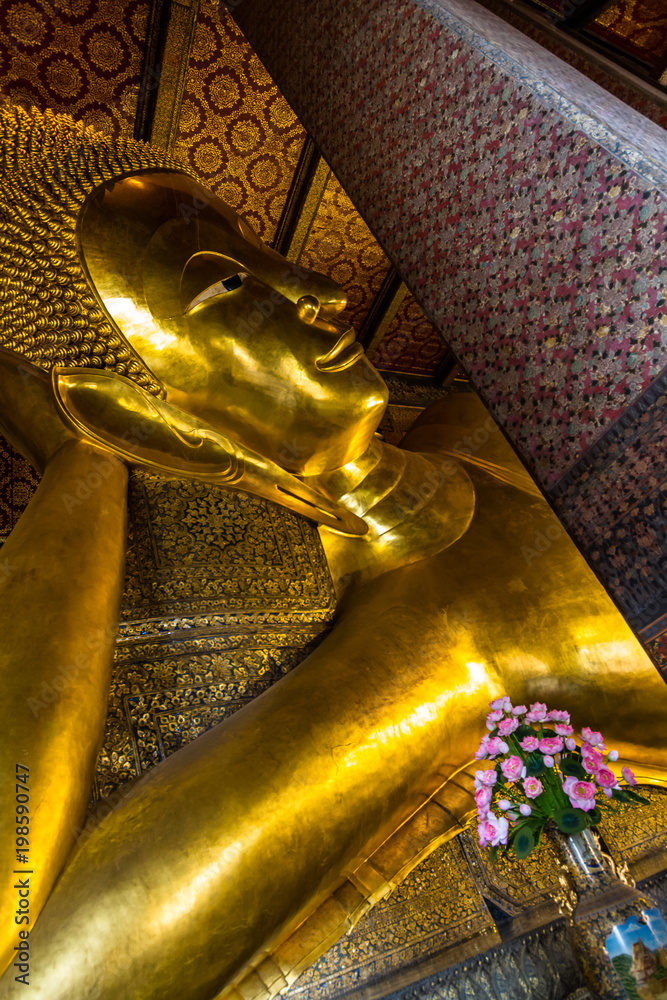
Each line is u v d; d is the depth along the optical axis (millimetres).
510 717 2100
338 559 2924
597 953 1904
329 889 1842
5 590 1759
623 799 1958
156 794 1618
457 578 2547
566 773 2004
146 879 1432
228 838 1559
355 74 2172
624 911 1895
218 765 1711
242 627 2592
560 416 1479
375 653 2209
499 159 1634
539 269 1531
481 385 1676
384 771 1943
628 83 2652
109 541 2094
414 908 2279
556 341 1488
